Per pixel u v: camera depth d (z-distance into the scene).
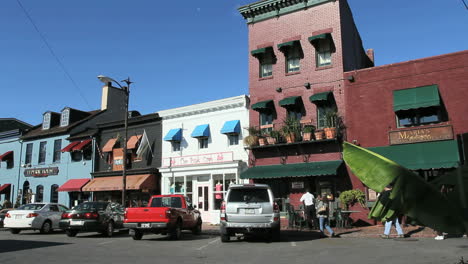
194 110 24.38
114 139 27.88
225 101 23.03
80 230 15.55
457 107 16.64
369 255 9.32
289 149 20.33
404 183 3.40
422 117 17.44
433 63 17.42
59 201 29.67
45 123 33.59
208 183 22.89
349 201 17.95
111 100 33.75
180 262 8.64
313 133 19.61
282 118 21.02
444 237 12.58
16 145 34.22
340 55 19.83
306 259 8.95
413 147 17.02
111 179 26.61
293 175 18.83
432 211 3.41
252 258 9.22
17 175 33.16
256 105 21.19
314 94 19.88
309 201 16.28
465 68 16.72
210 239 14.07
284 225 18.86
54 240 14.05
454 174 3.71
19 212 17.20
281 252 10.23
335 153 19.06
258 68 22.34
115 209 16.58
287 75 21.25
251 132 21.11
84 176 28.84
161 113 25.70
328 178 19.16
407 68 17.97
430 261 8.23
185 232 17.70
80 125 30.81
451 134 16.42
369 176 3.53
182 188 23.91
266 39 22.33
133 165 26.75
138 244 12.46
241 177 20.53
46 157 31.69
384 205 3.57
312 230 16.41
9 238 15.04
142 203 19.25
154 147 26.00
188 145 24.48
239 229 12.42
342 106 19.38
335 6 20.41
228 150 22.75
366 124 18.59
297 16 21.52
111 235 15.81
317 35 19.95
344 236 14.05
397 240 12.35
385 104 18.28
